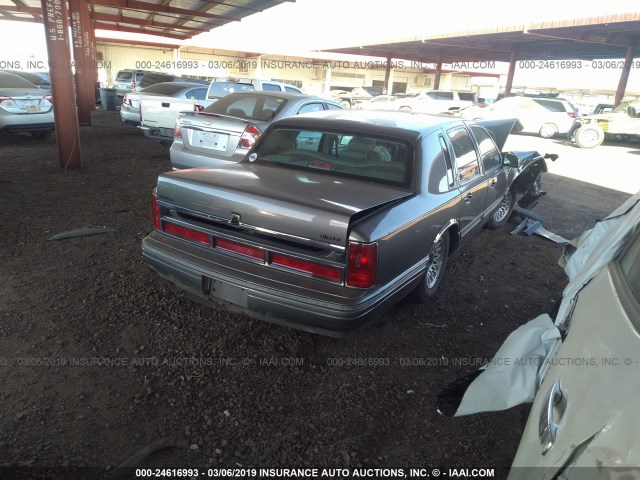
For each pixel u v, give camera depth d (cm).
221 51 4000
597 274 200
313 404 277
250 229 290
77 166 823
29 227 515
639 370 111
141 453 233
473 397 197
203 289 306
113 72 3797
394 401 284
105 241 493
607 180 1090
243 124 624
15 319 337
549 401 140
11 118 973
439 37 2566
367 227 274
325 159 367
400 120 404
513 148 1582
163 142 1002
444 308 404
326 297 271
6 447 229
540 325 206
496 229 650
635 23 1708
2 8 2186
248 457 237
